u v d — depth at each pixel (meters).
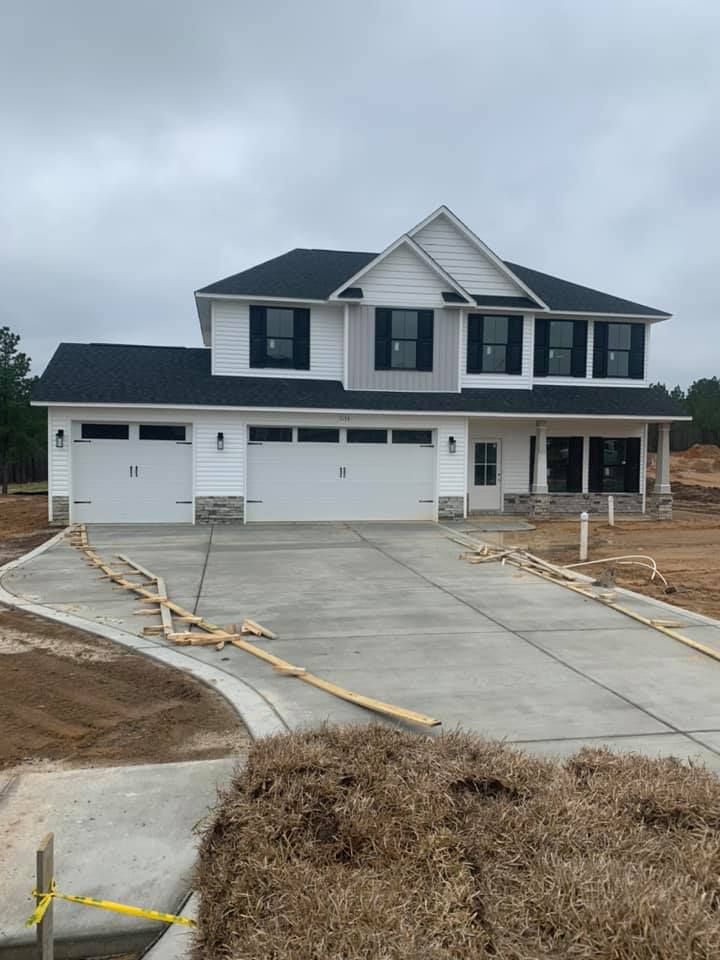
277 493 17.25
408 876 2.69
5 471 27.70
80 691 5.62
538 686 5.82
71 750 4.55
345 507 17.58
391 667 6.29
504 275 19.50
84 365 17.66
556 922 2.36
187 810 3.75
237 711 5.20
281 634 7.36
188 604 8.68
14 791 3.96
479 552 12.55
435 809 3.06
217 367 17.81
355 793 3.15
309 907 2.47
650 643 7.17
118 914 2.95
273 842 2.89
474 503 19.70
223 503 16.88
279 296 17.72
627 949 2.20
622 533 16.31
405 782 3.25
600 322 20.16
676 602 9.23
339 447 17.48
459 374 18.62
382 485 17.72
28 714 5.14
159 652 6.61
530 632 7.55
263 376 18.02
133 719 5.07
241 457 16.91
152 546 13.39
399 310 18.25
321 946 2.29
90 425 16.38
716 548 14.08
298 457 17.31
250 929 2.46
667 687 5.84
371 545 13.75
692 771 3.58
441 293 18.39
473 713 5.21
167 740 4.71
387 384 18.25
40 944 2.50
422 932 2.38
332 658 6.54
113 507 16.53
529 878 2.61
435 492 17.89
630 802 3.17
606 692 5.70
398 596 9.26
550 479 19.98
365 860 2.81
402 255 18.20
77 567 11.10
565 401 18.88
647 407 18.97
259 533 15.35
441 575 10.77
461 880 2.65
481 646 7.00
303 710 5.22
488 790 3.33
